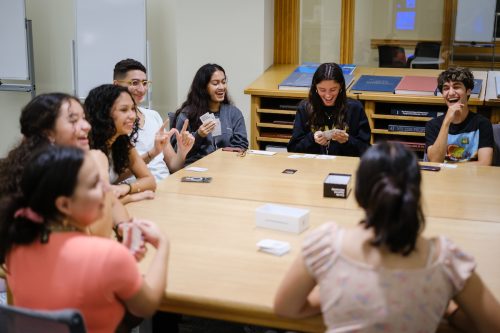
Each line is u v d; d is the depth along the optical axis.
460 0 4.72
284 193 2.71
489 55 4.81
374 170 1.37
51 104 2.00
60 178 1.45
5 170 1.71
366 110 4.35
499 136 3.60
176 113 3.90
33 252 1.51
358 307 1.37
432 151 3.42
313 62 5.22
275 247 1.99
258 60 4.90
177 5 4.95
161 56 5.38
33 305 1.51
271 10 5.03
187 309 1.71
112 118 2.60
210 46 4.96
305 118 3.76
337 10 5.04
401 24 4.96
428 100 4.18
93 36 5.00
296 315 1.56
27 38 5.12
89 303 1.48
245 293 1.70
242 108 5.04
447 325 1.58
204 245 2.06
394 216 1.33
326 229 1.46
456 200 2.64
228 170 3.13
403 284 1.36
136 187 2.65
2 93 5.70
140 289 1.54
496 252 2.04
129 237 1.77
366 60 5.12
